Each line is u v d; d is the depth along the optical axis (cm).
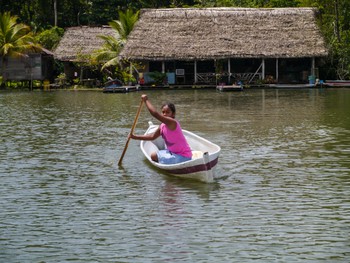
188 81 4688
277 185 1236
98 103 3084
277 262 848
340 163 1435
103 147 1669
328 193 1175
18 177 1330
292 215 1042
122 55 4300
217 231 968
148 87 4362
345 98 3278
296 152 1571
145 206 1103
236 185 1240
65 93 4006
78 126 2106
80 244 923
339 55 4625
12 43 4494
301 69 4672
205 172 1248
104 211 1079
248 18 4506
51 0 6000
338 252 881
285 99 3250
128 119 2316
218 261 852
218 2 6028
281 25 4478
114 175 1339
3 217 1053
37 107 2862
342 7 4912
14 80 4541
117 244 920
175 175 1314
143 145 1501
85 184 1266
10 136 1880
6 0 5809
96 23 6106
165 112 1336
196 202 1123
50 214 1066
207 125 2111
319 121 2197
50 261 862
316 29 4466
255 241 925
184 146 1341
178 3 6272
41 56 4566
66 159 1512
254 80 4459
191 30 4419
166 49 4322
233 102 3083
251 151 1585
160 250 894
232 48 4334
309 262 848
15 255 886
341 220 1015
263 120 2245
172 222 1014
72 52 4888
